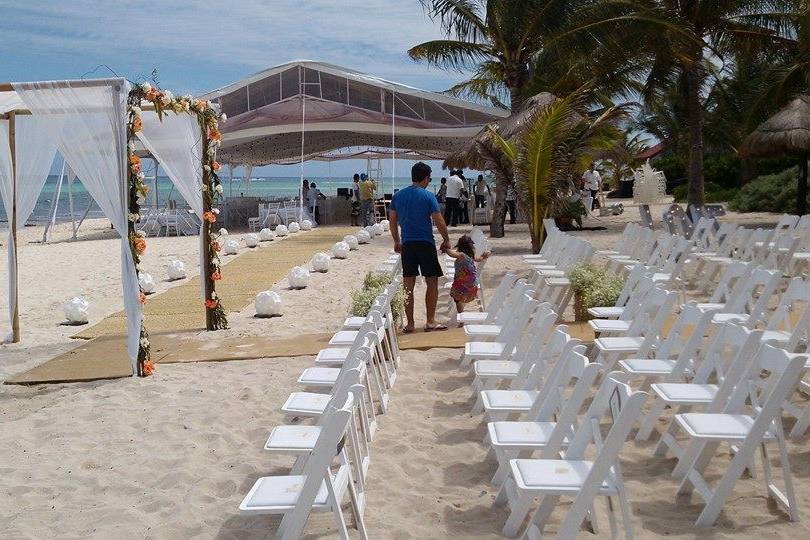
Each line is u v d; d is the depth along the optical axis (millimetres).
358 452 4527
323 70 28859
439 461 5289
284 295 12883
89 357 8883
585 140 14211
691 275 12492
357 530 4305
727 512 4285
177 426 6262
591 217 27094
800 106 20094
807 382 6234
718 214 19328
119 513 4691
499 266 15109
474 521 4379
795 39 22906
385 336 7293
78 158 7875
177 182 10102
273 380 7512
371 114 28547
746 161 33906
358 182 28734
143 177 8102
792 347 5625
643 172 35750
